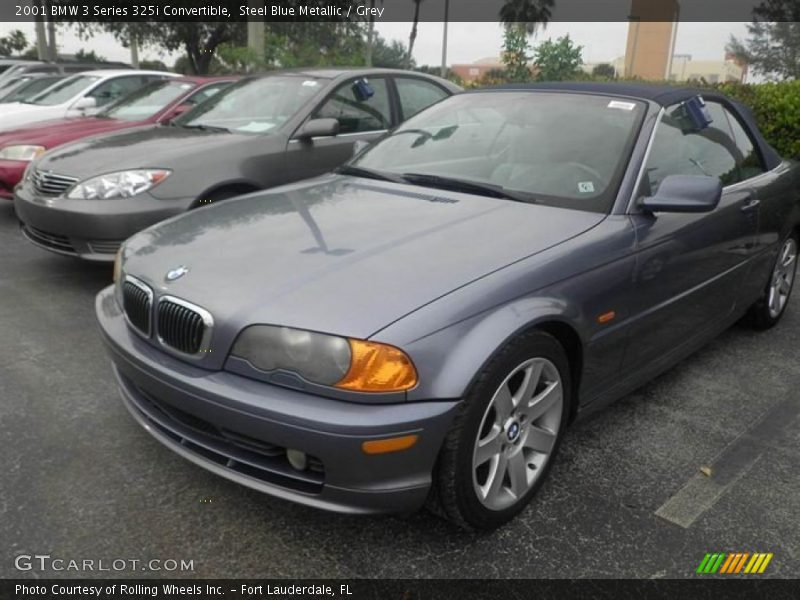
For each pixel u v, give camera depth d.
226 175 4.95
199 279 2.47
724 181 3.70
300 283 2.35
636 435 3.26
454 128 3.71
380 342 2.13
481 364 2.24
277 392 2.21
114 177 4.64
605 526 2.60
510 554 2.44
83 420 3.23
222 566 2.35
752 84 9.24
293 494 2.26
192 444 2.49
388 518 2.61
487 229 2.75
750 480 2.93
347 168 3.75
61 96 9.52
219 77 8.24
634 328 2.98
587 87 3.63
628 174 3.05
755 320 4.53
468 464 2.32
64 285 5.13
